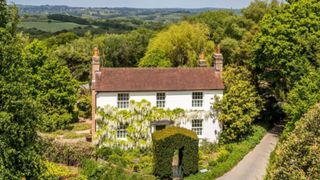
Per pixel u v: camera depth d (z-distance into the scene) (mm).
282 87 52000
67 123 55969
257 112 48438
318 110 21500
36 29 177625
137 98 45188
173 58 74812
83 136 49875
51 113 53156
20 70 22812
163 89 45594
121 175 35906
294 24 49500
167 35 76188
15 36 22719
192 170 38188
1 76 21781
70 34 124625
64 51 81312
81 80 81500
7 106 21594
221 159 40750
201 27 81188
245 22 87250
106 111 44438
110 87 44406
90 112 64438
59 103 54125
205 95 47000
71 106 55906
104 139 44500
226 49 78688
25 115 22391
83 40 107625
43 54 52281
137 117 45250
